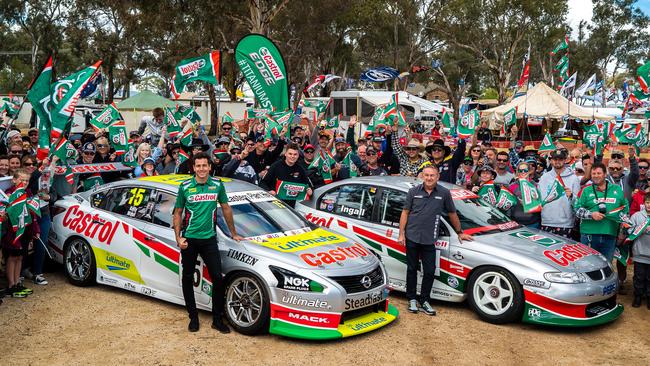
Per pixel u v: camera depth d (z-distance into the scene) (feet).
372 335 20.25
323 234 22.20
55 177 27.27
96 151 33.42
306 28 143.84
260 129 43.65
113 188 24.43
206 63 41.01
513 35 161.07
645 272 24.30
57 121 25.04
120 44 130.11
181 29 106.83
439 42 176.04
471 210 24.67
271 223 21.88
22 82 212.43
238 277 19.89
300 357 18.12
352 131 47.21
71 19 137.28
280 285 18.99
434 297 23.40
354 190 26.09
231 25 115.65
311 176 31.30
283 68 38.14
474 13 156.66
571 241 23.84
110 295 23.54
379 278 20.88
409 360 18.26
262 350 18.57
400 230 23.02
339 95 100.01
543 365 18.24
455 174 31.99
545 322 20.72
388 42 175.94
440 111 108.17
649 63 36.60
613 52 198.90
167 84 207.62
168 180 23.82
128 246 22.80
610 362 18.61
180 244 19.49
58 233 25.07
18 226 22.39
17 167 23.41
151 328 20.17
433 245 22.58
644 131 36.27
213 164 31.73
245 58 38.47
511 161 39.09
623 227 26.08
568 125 94.79
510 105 96.99
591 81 111.55
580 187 29.84
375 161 34.45
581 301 20.57
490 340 20.16
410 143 34.09
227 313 20.18
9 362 17.24
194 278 21.08
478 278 22.07
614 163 27.78
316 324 18.93
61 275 26.21
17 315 21.15
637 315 23.49
